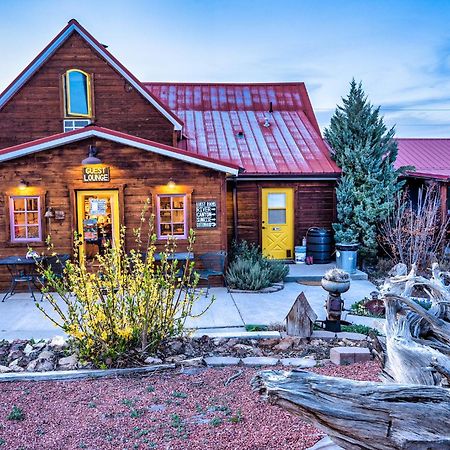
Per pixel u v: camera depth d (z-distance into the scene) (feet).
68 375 17.19
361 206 39.24
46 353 18.93
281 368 17.71
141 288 18.71
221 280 33.12
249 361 18.37
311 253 40.78
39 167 31.30
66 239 31.86
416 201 47.57
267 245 42.32
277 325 22.68
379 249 41.88
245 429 12.87
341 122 41.32
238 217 41.81
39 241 31.60
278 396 8.61
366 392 8.48
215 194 32.63
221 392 15.64
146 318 18.19
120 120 40.50
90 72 39.93
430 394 8.41
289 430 12.75
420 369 11.71
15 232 31.65
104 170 31.65
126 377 17.22
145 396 15.43
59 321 24.79
